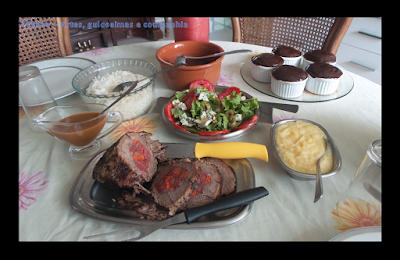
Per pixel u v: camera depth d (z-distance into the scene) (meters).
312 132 0.78
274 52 1.31
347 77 1.23
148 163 0.74
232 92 0.95
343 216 0.59
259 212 0.64
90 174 0.73
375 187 0.54
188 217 0.57
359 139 0.87
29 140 0.92
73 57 1.41
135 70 1.23
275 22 1.75
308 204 0.65
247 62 1.42
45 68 1.34
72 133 0.76
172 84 1.15
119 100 0.94
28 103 0.93
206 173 0.71
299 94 1.11
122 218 0.60
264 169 0.76
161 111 0.99
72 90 1.12
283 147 0.76
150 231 0.56
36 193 0.71
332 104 1.06
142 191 0.68
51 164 0.81
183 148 0.82
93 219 0.63
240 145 0.74
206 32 1.42
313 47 1.67
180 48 1.26
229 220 0.58
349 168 0.75
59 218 0.65
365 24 2.29
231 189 0.68
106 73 1.21
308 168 0.70
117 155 0.67
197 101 0.94
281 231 0.59
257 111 0.96
